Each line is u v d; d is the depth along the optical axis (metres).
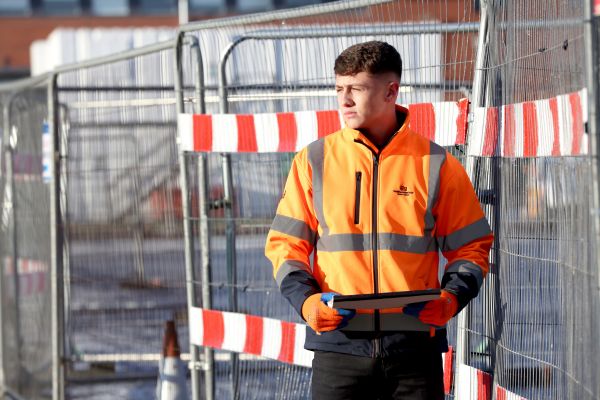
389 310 6.14
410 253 6.21
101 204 11.78
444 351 6.36
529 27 6.49
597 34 5.29
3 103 14.12
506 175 6.98
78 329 12.07
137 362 12.23
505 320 6.99
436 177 6.29
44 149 12.24
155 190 11.30
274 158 9.29
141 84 11.51
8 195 13.92
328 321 5.94
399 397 6.20
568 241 5.89
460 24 7.97
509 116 6.70
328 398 6.23
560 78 5.89
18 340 13.59
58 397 11.84
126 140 11.52
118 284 11.85
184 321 11.75
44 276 12.49
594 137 5.23
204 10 59.78
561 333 6.10
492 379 7.20
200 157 9.53
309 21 10.09
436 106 7.62
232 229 9.63
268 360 9.38
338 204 6.26
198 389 9.70
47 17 59.44
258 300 9.70
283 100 9.58
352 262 6.21
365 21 9.38
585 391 5.62
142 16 60.12
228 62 10.09
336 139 6.44
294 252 6.36
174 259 11.23
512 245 6.89
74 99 12.55
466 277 6.13
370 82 6.21
